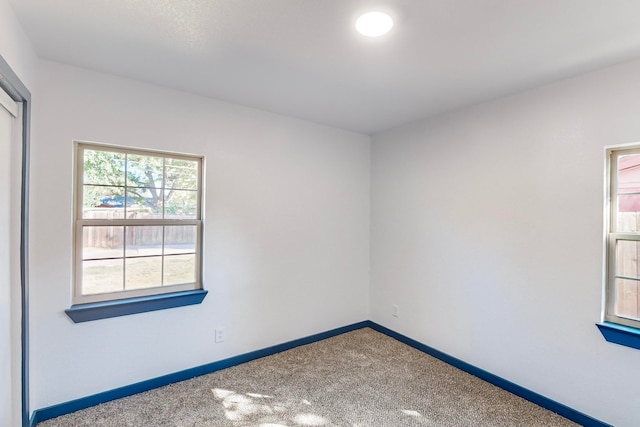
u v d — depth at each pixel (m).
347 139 3.53
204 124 2.59
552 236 2.21
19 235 1.73
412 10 1.45
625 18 1.49
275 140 2.99
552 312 2.21
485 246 2.60
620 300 2.00
